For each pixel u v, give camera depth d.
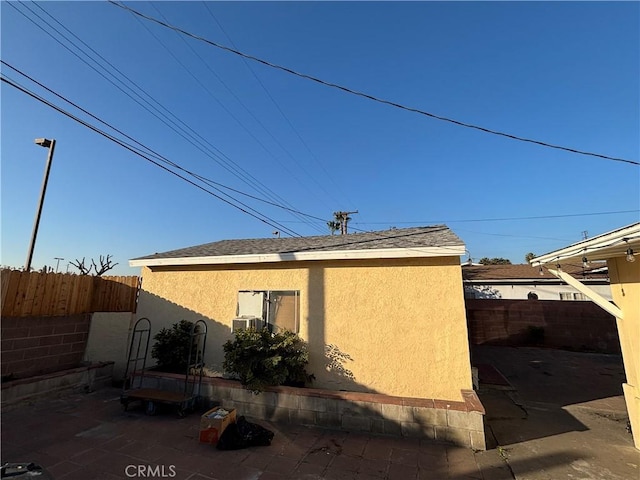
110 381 7.60
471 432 4.63
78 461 4.05
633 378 4.88
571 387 8.20
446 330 5.46
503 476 3.88
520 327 14.83
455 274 5.59
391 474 3.88
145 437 4.77
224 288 7.02
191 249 8.66
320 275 6.31
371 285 5.97
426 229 8.57
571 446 4.74
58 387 6.51
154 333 7.44
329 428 5.15
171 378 6.31
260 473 3.84
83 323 7.59
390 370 5.62
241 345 5.72
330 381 5.90
